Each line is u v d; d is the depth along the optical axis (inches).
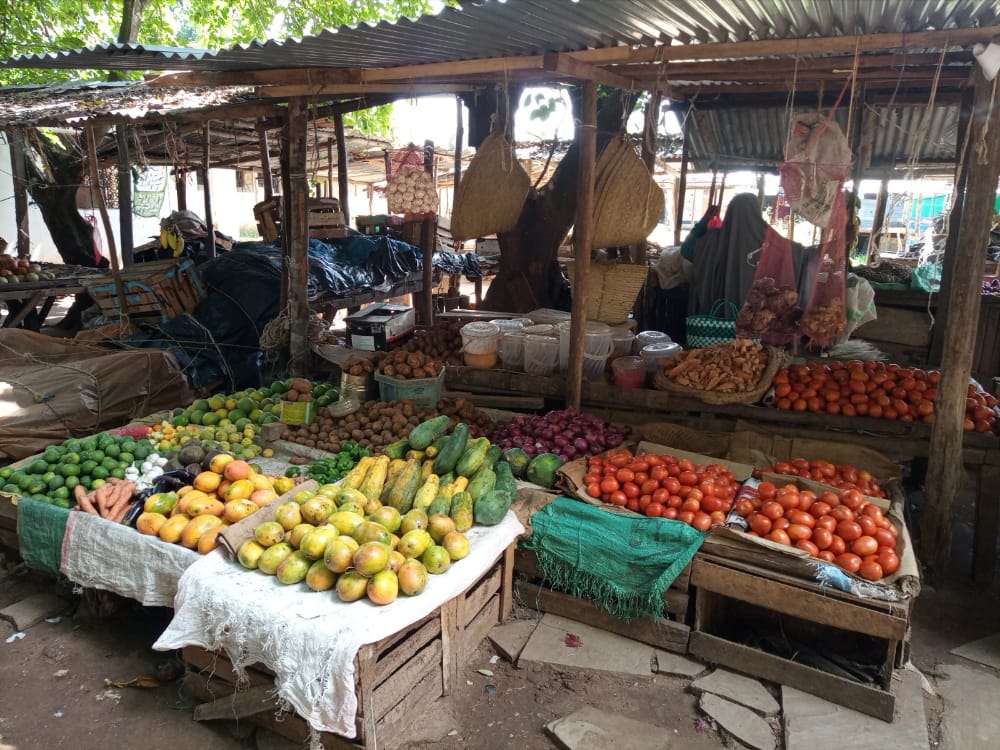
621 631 140.5
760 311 221.6
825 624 126.2
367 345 261.4
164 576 124.7
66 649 137.3
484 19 129.6
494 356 223.8
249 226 921.5
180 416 193.0
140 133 412.5
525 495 151.5
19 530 144.3
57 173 459.5
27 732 116.2
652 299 337.1
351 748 106.4
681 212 359.3
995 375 312.0
